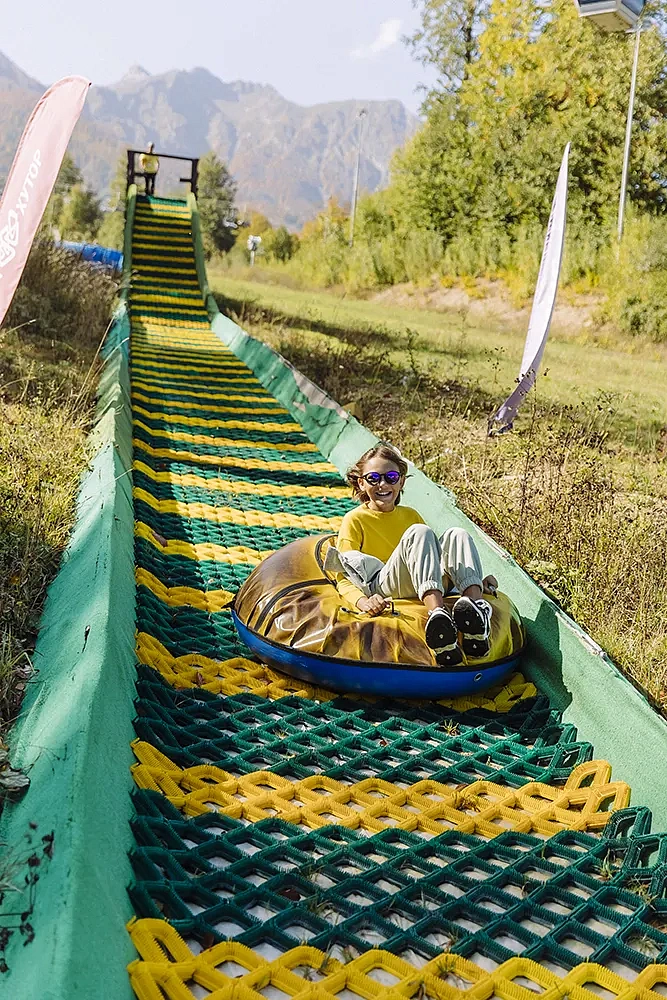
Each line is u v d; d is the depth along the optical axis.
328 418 10.99
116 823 3.51
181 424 10.93
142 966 2.90
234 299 28.00
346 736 4.82
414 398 13.98
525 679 5.46
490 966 3.31
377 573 5.36
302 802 4.25
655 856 3.87
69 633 4.79
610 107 39.44
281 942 3.28
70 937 2.68
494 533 7.92
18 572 5.84
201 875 3.57
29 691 4.51
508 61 42.28
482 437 11.15
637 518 7.80
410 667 4.98
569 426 11.80
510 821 4.20
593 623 6.35
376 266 39.03
